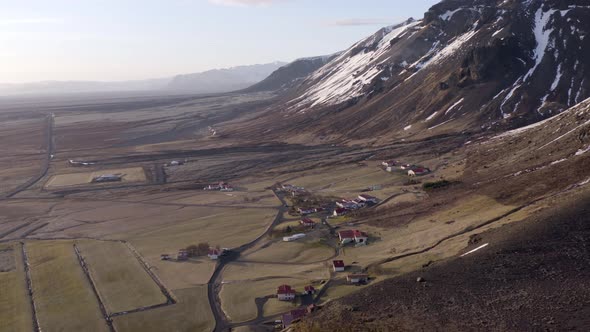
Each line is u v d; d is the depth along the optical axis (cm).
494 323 3416
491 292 3900
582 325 3175
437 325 3538
